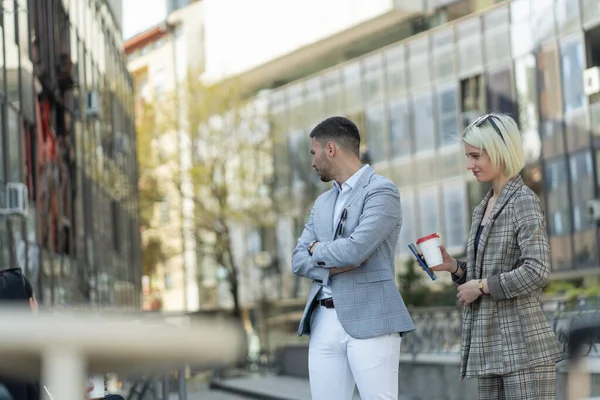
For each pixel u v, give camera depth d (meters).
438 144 34.72
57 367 1.11
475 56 32.16
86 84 25.36
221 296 51.00
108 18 31.66
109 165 29.77
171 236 40.19
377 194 4.39
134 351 1.12
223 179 39.69
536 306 3.92
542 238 3.87
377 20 40.16
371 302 4.33
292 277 44.69
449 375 14.40
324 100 41.97
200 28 57.47
